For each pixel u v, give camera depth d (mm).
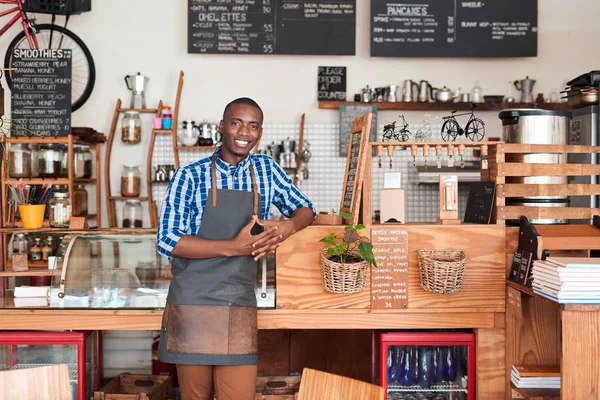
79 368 2971
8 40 5105
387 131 3488
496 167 3020
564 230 2916
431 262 2803
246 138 2434
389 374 3043
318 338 3820
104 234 3111
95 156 5137
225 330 2436
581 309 2320
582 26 5320
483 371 2961
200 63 5195
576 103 3594
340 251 2742
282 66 5230
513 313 2855
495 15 5156
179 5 5184
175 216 2441
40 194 3400
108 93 5160
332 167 5203
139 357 4473
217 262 2459
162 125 4977
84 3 5008
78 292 2955
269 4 5121
